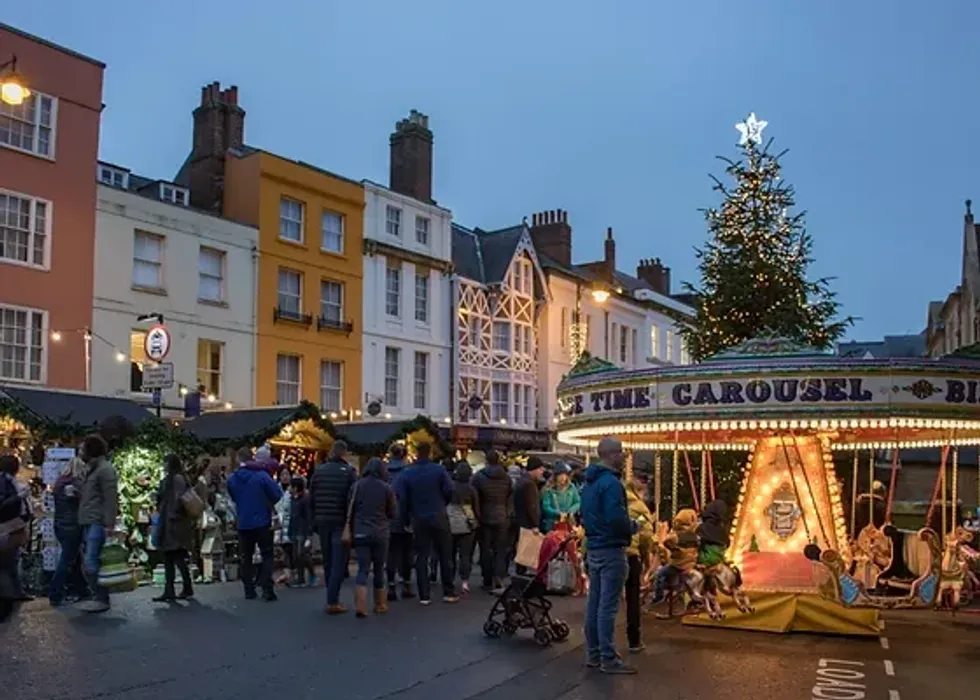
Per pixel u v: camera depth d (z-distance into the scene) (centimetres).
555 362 3856
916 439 1245
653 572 1238
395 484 1234
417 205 3359
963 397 988
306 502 1413
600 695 766
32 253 2277
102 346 2377
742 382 1009
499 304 3634
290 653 886
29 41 2298
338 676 802
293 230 2934
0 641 899
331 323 2984
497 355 3619
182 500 1189
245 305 2744
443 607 1188
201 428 1964
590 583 870
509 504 1399
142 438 1458
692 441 1341
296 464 2233
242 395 2709
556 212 4138
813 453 1180
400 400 3225
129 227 2467
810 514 1167
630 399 1084
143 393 2445
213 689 747
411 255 3297
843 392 979
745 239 2055
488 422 3547
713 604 1078
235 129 2995
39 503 1338
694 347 2112
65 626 986
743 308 2034
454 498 1330
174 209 2572
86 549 1088
